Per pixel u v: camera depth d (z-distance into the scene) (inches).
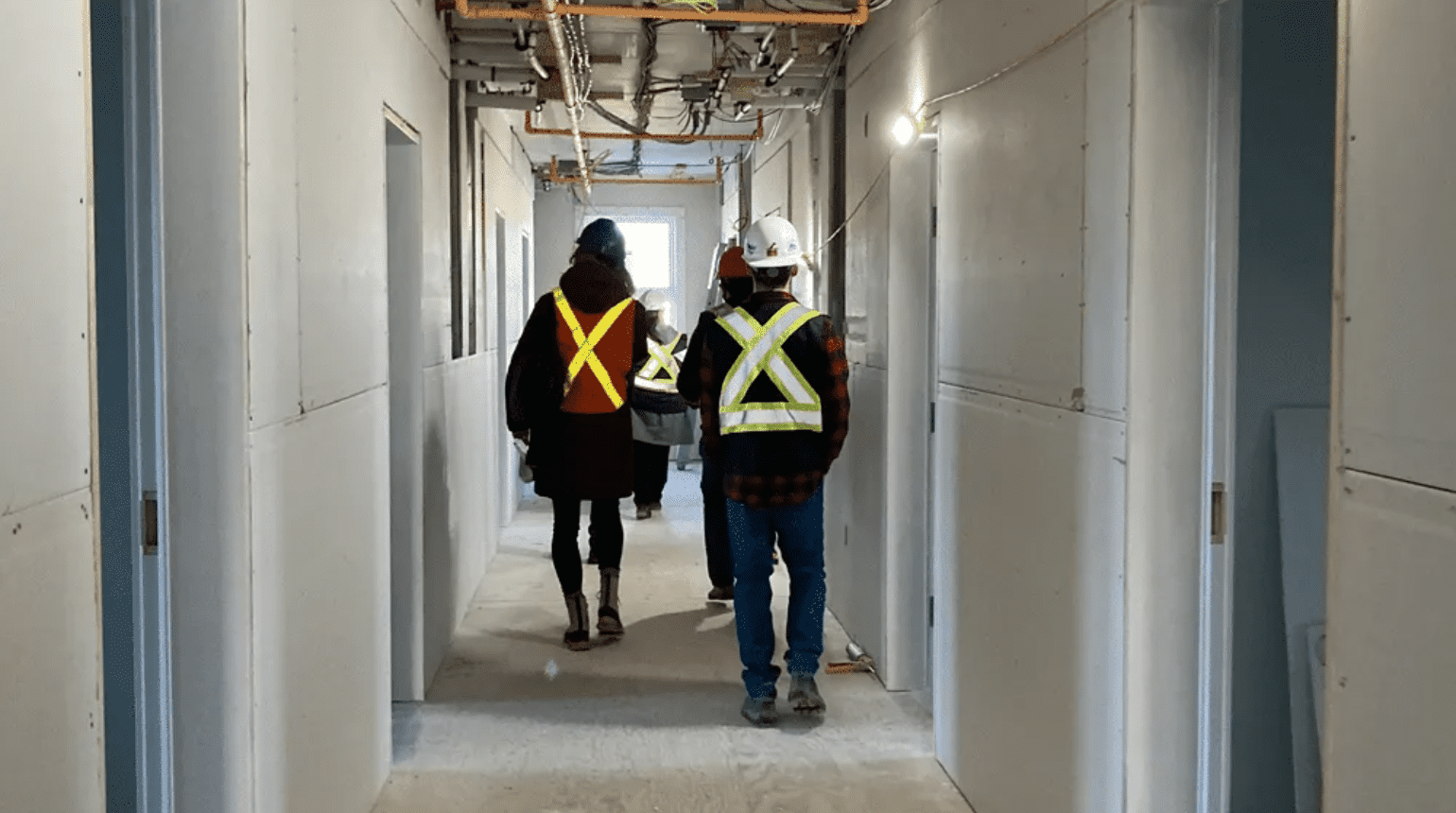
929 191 163.6
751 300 151.3
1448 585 50.0
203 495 81.0
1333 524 58.6
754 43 201.3
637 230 450.0
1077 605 96.9
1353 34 56.9
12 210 47.8
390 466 156.8
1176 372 87.5
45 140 50.9
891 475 166.4
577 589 186.9
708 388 151.2
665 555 260.2
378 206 126.0
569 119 268.5
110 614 96.4
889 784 132.1
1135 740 88.6
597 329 183.2
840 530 205.5
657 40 201.9
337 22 107.0
